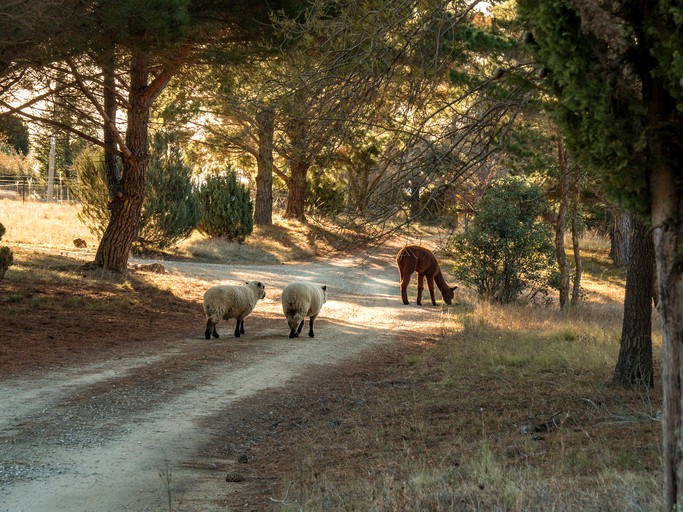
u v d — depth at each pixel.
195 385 11.26
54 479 6.49
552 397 10.04
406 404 10.34
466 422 9.02
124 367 12.26
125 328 16.28
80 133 20.61
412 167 7.10
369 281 32.69
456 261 24.97
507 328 18.59
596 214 40.41
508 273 24.00
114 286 21.47
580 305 23.89
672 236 4.39
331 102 7.82
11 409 9.09
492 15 13.48
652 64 4.51
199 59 16.25
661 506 4.84
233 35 15.63
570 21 4.36
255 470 7.27
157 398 10.26
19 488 6.16
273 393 11.12
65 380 11.01
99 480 6.55
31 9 12.12
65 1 12.81
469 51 12.33
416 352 15.68
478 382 11.55
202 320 18.67
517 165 17.09
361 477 6.62
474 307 23.44
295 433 8.95
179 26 13.34
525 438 7.80
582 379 11.16
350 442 8.28
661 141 4.39
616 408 9.09
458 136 7.41
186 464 7.32
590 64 4.36
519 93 7.05
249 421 9.46
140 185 23.22
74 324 15.93
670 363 4.38
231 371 12.50
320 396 11.18
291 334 16.55
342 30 7.88
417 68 7.76
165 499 6.09
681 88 4.17
